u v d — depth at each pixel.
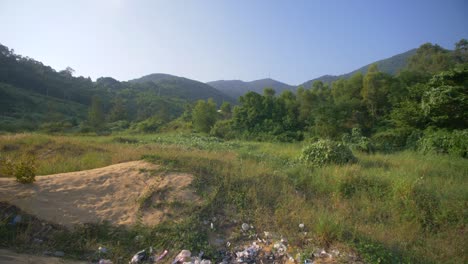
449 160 8.91
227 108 33.16
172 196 4.94
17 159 7.49
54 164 7.20
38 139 11.20
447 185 6.16
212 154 8.74
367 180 6.24
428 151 10.95
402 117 14.48
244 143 16.86
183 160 6.53
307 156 8.47
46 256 3.61
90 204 4.71
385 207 5.27
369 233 4.20
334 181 6.30
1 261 3.15
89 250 3.84
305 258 3.46
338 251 3.58
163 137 20.41
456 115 12.29
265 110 22.30
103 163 7.36
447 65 21.81
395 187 5.72
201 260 3.62
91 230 4.18
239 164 7.00
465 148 9.98
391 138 14.16
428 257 3.72
